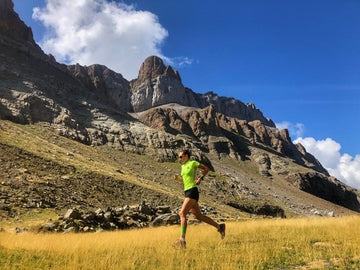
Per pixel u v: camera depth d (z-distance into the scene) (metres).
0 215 35.84
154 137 186.00
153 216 32.47
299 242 10.99
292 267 8.01
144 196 79.62
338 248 9.88
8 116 135.88
